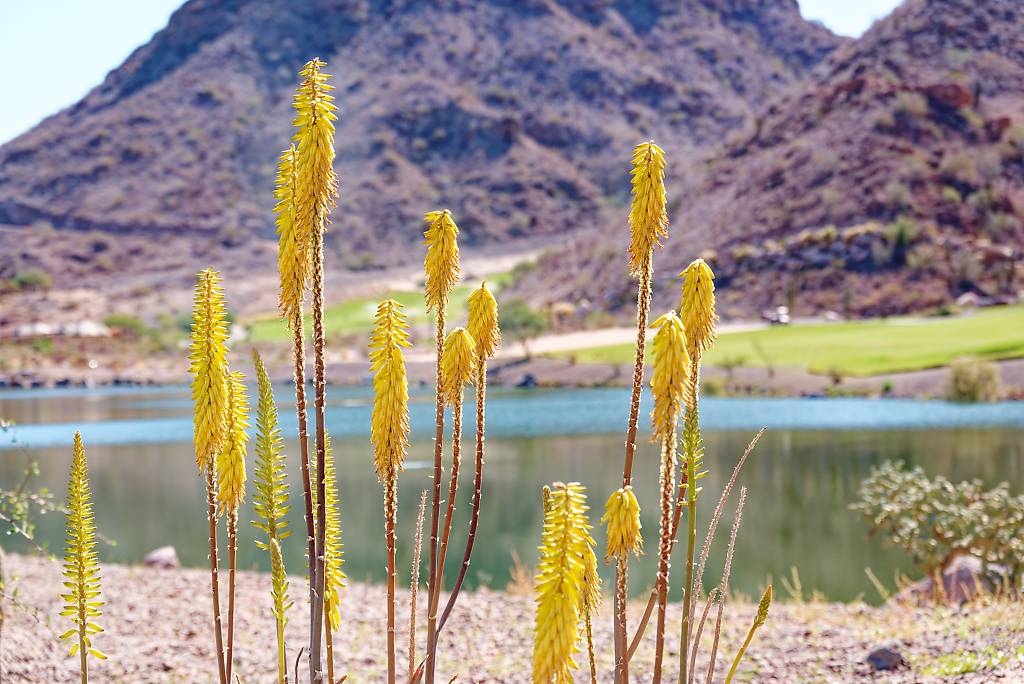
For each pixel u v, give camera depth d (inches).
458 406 205.6
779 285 5654.5
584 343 4985.2
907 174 6446.9
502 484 1440.7
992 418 2267.5
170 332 7470.5
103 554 965.8
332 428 2383.1
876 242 5679.1
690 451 179.3
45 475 1654.8
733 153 7815.0
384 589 636.1
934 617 484.4
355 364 5078.7
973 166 6501.0
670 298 5974.4
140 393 4660.4
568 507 157.3
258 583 635.5
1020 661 347.6
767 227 6491.1
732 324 5255.9
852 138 6934.1
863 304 5334.6
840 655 417.7
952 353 3464.6
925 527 622.5
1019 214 6264.8
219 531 1095.6
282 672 194.5
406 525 1096.8
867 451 1720.0
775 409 2682.1
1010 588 539.2
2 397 4411.9
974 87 7283.5
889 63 7790.4
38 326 7445.9
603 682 392.2
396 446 192.1
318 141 176.9
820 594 716.7
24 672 398.3
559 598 155.7
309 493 190.7
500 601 577.3
